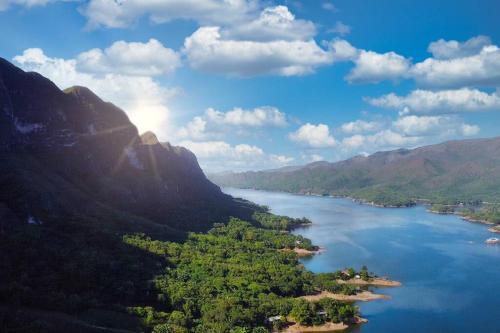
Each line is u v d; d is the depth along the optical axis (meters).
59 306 193.12
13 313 172.88
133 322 195.88
